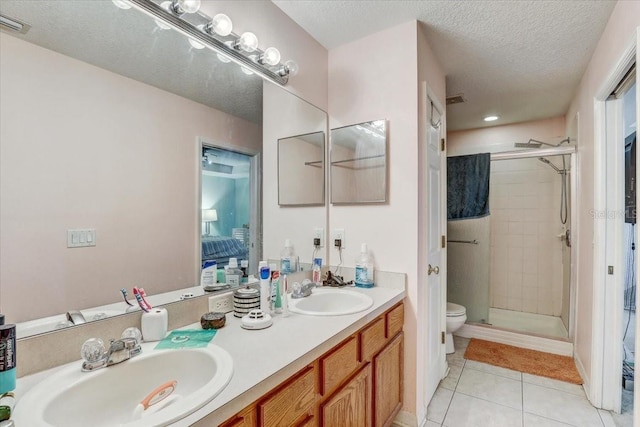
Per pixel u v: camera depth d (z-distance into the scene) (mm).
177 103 1305
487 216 3305
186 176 1344
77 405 806
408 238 1837
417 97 1814
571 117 2994
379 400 1527
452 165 3469
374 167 1934
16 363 787
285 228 1838
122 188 1124
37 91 922
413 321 1821
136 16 1153
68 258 984
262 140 1698
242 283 1583
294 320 1317
